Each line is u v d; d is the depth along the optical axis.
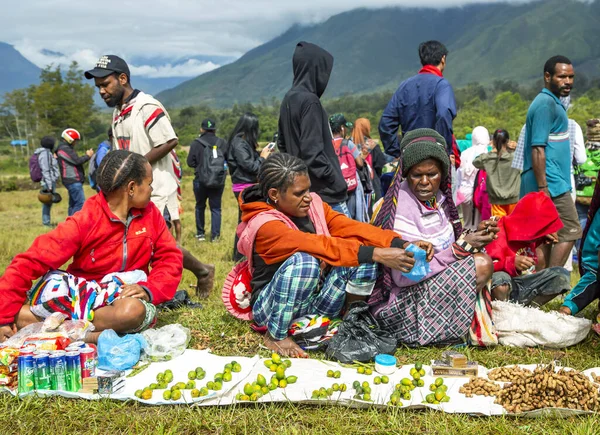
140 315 4.43
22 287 4.24
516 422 3.49
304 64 5.95
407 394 3.73
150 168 4.54
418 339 4.58
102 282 4.54
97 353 4.22
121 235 4.56
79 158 12.75
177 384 3.85
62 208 20.81
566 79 6.14
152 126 5.78
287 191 4.43
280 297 4.38
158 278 4.66
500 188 8.73
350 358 4.29
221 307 5.62
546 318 4.60
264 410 3.63
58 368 3.82
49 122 93.88
